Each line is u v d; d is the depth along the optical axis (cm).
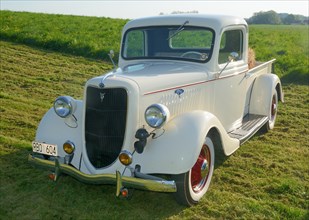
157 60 520
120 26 2717
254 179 498
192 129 392
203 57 500
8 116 716
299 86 1097
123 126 394
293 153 593
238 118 597
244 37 579
